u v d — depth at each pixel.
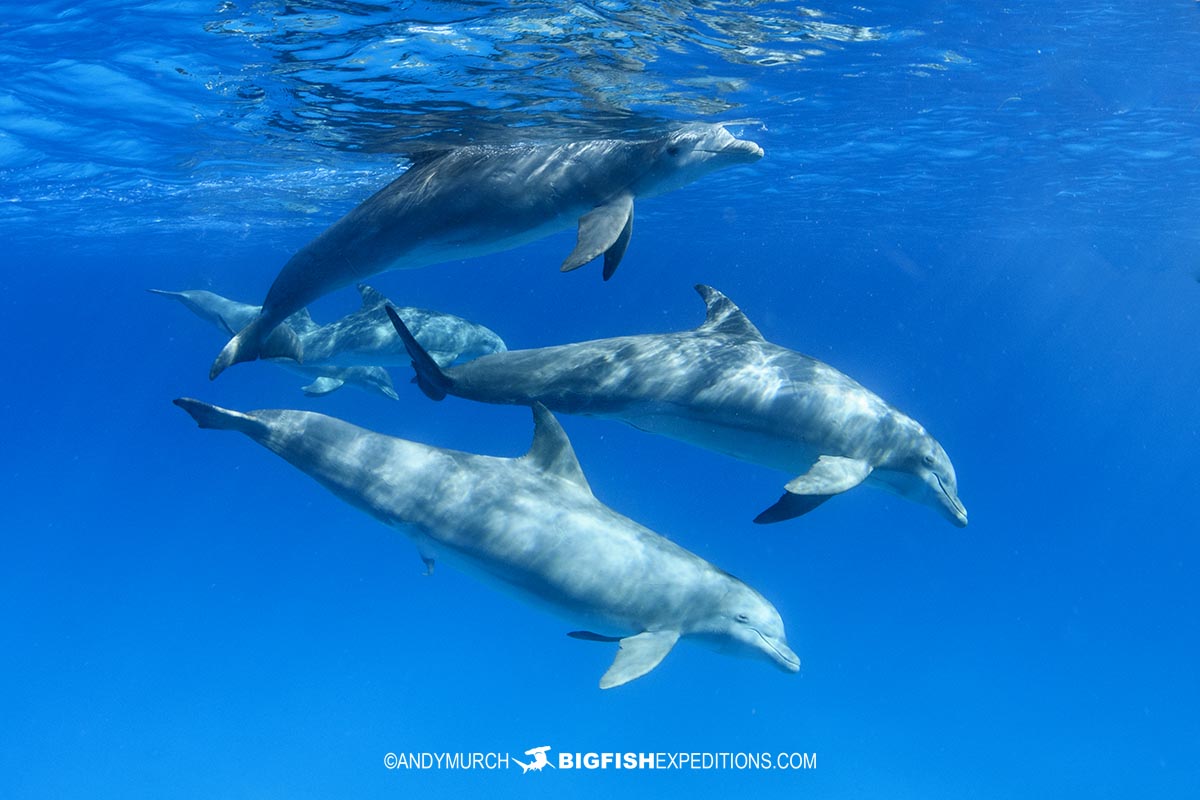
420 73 10.95
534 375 7.57
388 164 16.70
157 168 18.19
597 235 6.51
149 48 10.20
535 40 9.97
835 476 6.57
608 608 7.16
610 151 7.56
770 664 7.55
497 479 7.41
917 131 17.75
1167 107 15.84
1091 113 16.28
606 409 7.59
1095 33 11.72
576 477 7.65
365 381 16.58
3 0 8.77
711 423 7.32
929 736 18.28
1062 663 22.19
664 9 9.60
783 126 16.69
